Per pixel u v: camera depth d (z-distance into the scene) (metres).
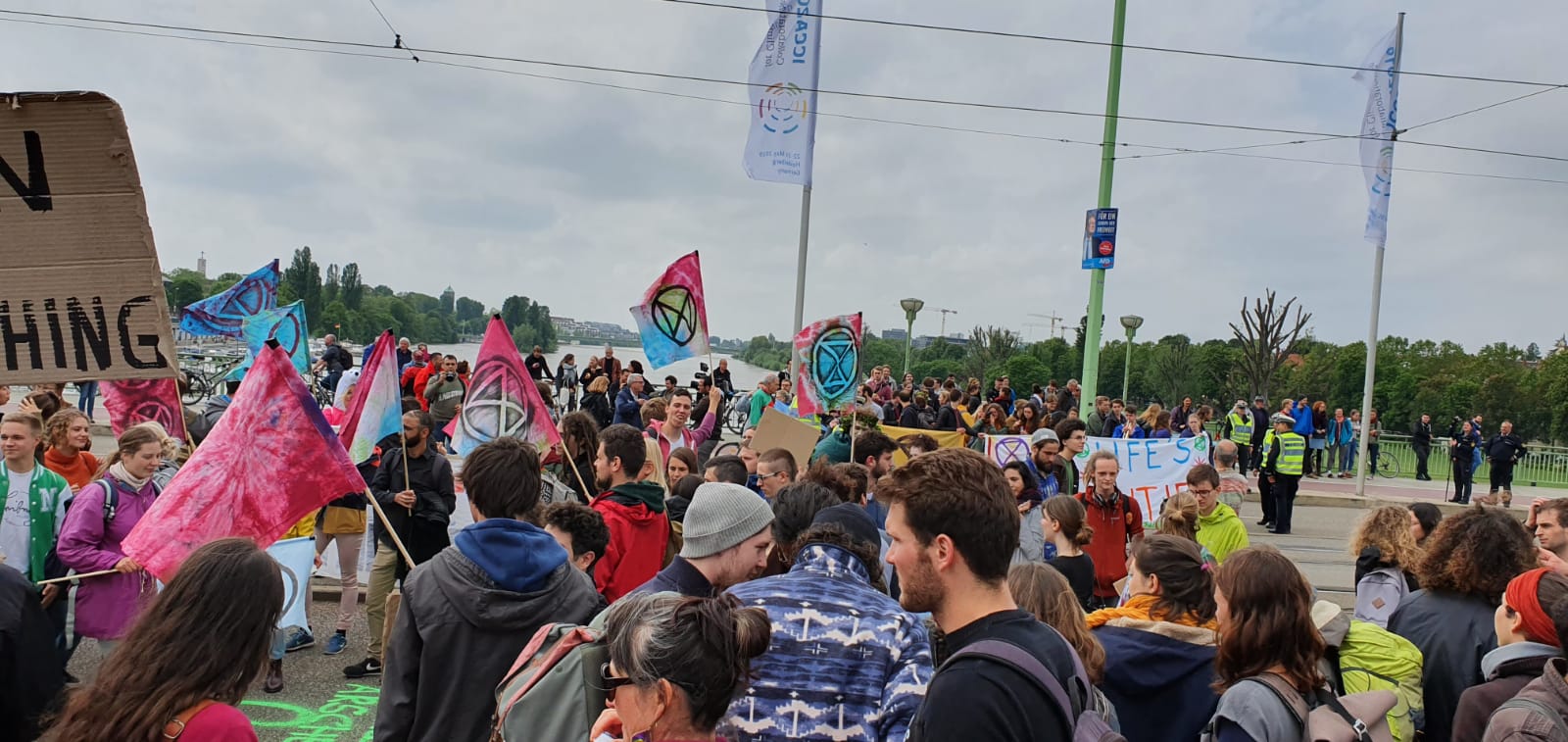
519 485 3.27
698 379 22.22
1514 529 3.69
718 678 1.95
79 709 2.14
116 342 3.85
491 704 2.98
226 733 2.12
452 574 3.05
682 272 8.32
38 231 3.78
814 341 9.72
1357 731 2.71
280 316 12.45
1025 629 2.21
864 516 3.36
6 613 3.52
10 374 3.80
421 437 6.45
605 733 2.20
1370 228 17.59
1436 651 3.64
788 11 12.76
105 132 3.77
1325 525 16.05
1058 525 5.17
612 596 4.64
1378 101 17.20
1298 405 22.62
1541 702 2.60
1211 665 3.27
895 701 2.58
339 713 5.75
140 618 2.23
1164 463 10.80
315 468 3.90
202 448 3.75
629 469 4.84
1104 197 15.15
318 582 8.36
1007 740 1.96
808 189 12.98
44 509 5.30
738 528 3.27
